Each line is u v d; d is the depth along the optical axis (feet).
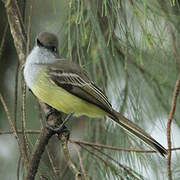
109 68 28.07
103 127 28.81
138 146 27.55
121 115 27.02
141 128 27.17
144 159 26.13
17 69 23.49
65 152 22.76
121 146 27.68
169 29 25.23
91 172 26.66
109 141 28.14
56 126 24.49
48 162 25.18
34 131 24.39
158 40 24.67
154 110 28.66
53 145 30.94
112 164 25.30
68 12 25.52
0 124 33.88
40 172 23.43
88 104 28.81
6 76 34.71
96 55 26.89
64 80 28.89
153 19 24.48
